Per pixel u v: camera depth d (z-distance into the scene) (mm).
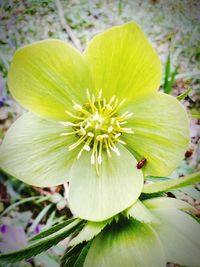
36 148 65
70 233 60
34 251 55
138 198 64
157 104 64
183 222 60
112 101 65
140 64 61
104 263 58
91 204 64
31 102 63
